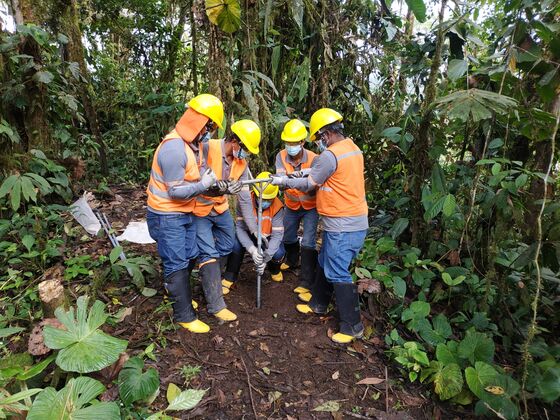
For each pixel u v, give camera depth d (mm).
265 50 3896
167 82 6734
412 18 5309
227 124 3418
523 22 2275
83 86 4988
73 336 1701
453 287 2855
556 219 2465
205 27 3309
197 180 2316
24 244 2992
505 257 2783
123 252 3338
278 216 2867
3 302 2662
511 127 2770
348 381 2248
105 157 5434
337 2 4414
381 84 4918
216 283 2625
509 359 2566
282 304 2936
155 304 2777
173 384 2008
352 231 2400
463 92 2129
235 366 2285
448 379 2027
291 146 2803
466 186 3037
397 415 2023
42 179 3227
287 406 2041
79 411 1458
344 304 2482
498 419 1966
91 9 6410
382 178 4441
